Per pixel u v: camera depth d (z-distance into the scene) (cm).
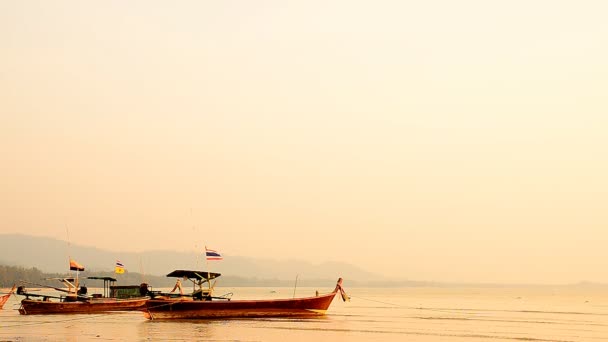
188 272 5709
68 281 7444
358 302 13788
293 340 4375
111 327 5178
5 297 8431
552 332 5309
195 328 5078
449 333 5141
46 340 4312
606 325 6094
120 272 7444
